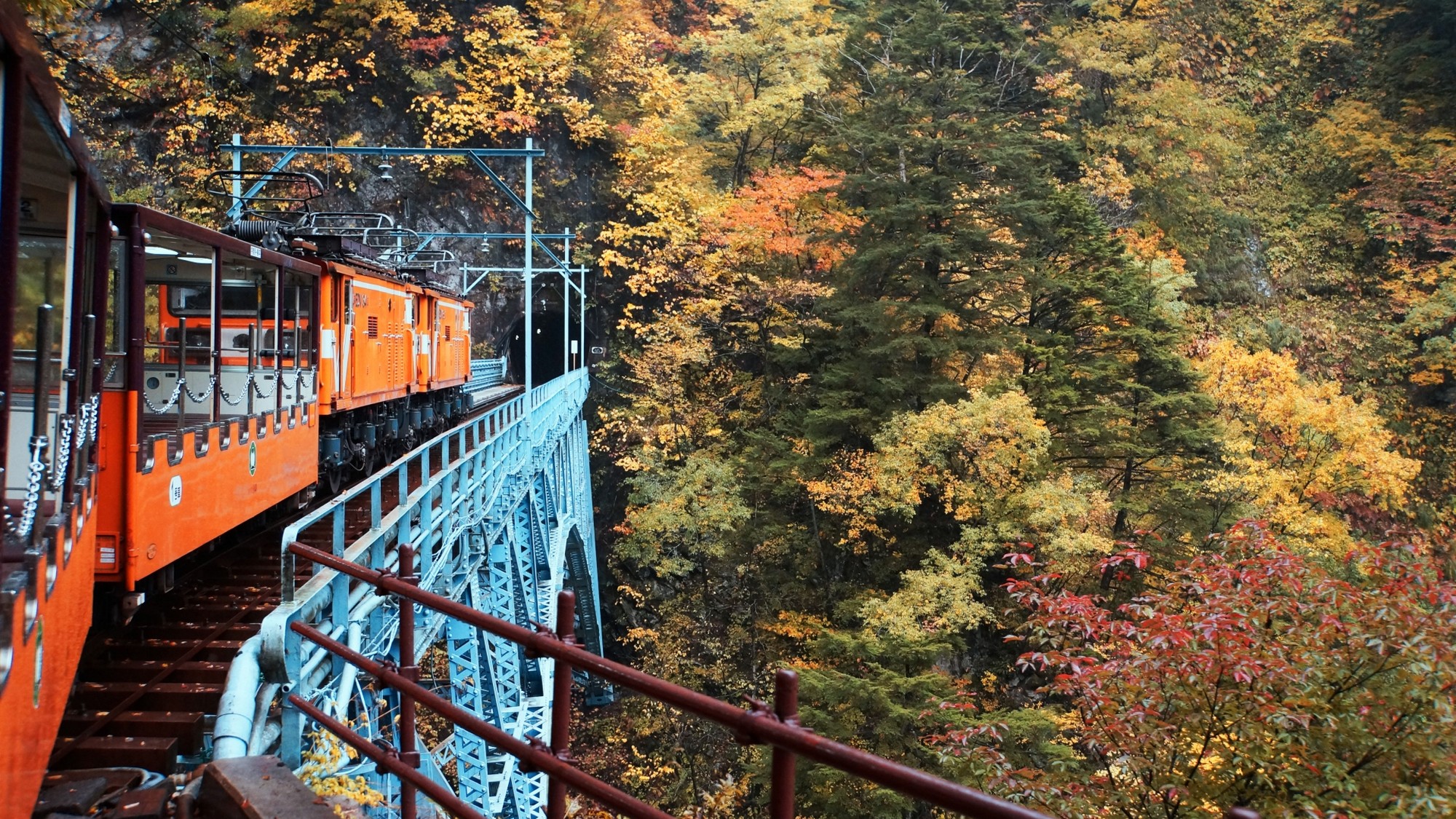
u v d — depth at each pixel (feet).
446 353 79.20
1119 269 91.86
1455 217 144.25
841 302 101.40
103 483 21.02
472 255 139.03
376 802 17.78
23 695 10.74
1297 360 134.00
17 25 10.07
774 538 102.99
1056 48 144.97
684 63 166.30
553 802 10.61
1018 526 76.69
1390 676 25.62
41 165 13.52
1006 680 81.76
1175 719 27.43
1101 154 145.48
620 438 134.31
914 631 67.21
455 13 138.00
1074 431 86.89
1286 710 24.39
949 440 79.92
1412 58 157.28
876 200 101.96
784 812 7.75
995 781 29.37
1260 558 28.25
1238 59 170.09
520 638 10.43
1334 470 92.38
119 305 21.52
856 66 120.57
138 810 15.06
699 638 104.88
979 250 94.32
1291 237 151.94
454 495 39.19
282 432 34.60
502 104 137.18
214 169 119.96
